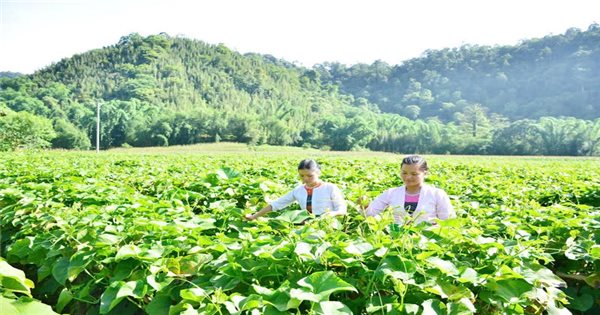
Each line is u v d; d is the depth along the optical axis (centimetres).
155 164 1588
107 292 327
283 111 11381
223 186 738
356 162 1789
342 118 9825
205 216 503
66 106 10288
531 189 887
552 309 327
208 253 370
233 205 561
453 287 297
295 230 389
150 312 320
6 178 983
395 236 351
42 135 6538
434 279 300
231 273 323
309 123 10112
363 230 408
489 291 311
